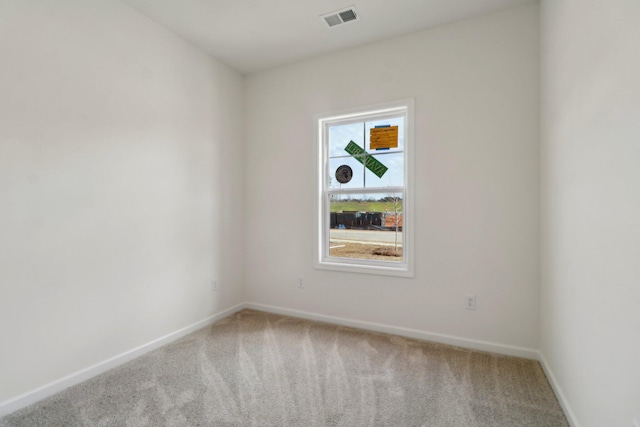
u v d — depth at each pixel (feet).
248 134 11.36
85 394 6.10
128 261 7.54
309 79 10.23
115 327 7.25
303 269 10.43
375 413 5.52
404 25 8.38
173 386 6.37
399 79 8.89
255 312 11.03
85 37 6.65
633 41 3.39
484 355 7.72
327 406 5.72
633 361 3.38
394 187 9.25
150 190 8.08
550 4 6.48
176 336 8.73
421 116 8.60
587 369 4.60
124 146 7.45
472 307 8.12
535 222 7.48
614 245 3.82
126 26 7.48
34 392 5.84
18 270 5.67
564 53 5.60
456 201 8.24
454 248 8.29
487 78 7.89
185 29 8.58
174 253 8.75
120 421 5.32
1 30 5.43
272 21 8.21
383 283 9.19
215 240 10.19
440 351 7.93
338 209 10.15
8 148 5.53
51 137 6.11
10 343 5.57
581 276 4.86
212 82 10.06
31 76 5.81
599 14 4.22
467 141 8.11
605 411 4.03
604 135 4.09
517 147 7.62
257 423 5.27
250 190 11.34
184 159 9.07
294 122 10.52
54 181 6.16
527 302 7.58
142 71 7.86
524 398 5.94
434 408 5.65
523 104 7.56
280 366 7.17
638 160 3.29
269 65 10.68
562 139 5.73
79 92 6.56
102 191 7.00
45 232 6.03
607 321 4.00
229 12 7.82
